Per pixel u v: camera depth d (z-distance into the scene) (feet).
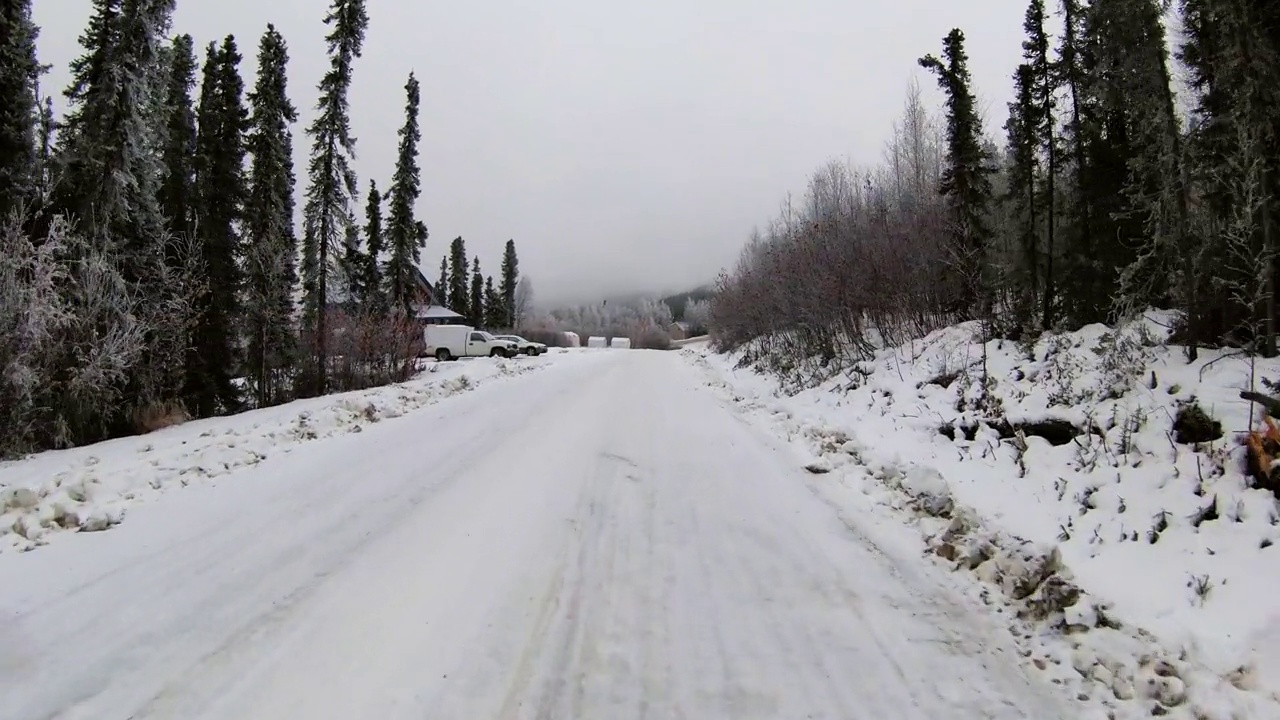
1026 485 20.62
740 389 55.62
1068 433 22.49
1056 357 27.37
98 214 43.68
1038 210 35.88
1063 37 32.71
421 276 123.13
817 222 54.39
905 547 17.65
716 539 18.11
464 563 16.10
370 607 13.70
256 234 65.31
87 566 15.60
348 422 34.53
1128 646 12.42
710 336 140.87
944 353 34.83
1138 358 23.48
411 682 11.03
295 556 16.40
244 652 11.86
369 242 95.91
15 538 17.43
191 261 49.73
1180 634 12.70
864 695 11.03
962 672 11.80
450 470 25.05
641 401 46.91
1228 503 15.99
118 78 44.11
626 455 28.12
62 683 10.79
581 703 10.64
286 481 23.25
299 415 34.73
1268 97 19.69
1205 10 21.54
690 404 45.73
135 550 16.69
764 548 17.49
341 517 19.40
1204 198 22.68
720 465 26.50
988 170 42.24
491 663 11.69
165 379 48.39
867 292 47.03
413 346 75.72
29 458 30.50
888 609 14.11
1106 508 17.80
